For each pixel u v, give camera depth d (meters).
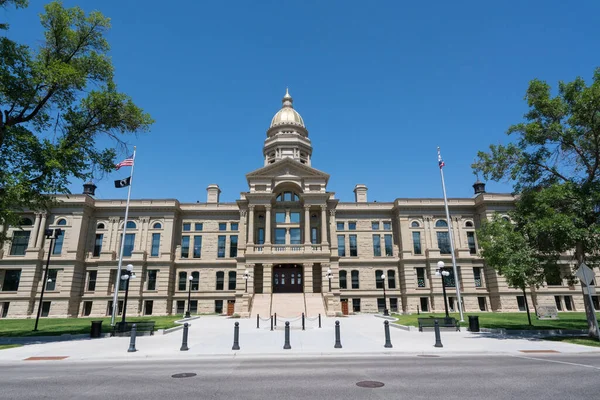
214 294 53.19
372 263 55.16
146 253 52.88
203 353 15.95
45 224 50.75
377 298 53.88
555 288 51.16
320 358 14.92
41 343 20.34
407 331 25.52
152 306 51.16
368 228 56.88
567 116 21.83
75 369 13.03
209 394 9.01
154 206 54.19
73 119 25.33
